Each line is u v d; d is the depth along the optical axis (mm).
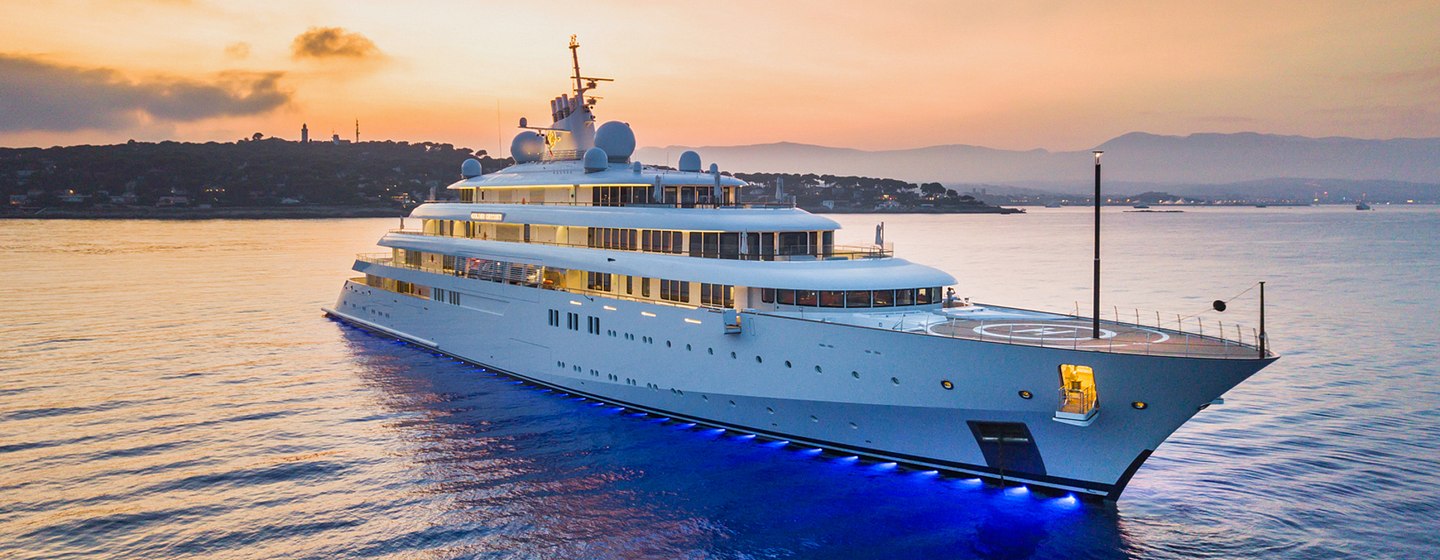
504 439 36906
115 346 57406
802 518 28875
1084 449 29266
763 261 37156
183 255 135000
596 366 41656
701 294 37250
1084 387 28391
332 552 26328
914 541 27266
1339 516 28656
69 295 84562
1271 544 26812
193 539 26984
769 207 41031
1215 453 34562
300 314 73000
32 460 33719
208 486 31281
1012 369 28531
